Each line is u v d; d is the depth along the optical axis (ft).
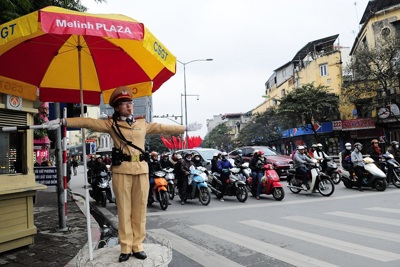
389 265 13.39
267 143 137.80
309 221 21.97
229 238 18.69
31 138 17.62
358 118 95.66
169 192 37.55
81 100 11.72
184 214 27.35
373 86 80.18
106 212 29.91
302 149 35.35
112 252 11.39
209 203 32.86
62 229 20.44
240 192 32.45
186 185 33.17
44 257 15.14
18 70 12.20
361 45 96.48
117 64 13.12
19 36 8.64
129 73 13.33
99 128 10.71
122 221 10.57
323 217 22.99
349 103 92.48
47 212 27.35
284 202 30.66
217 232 20.22
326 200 30.32
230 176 33.24
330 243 16.74
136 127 11.07
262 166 34.30
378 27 87.56
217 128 233.35
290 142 125.49
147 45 10.02
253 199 33.91
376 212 23.76
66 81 13.42
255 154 35.09
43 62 12.58
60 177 20.93
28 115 17.57
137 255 10.61
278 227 20.74
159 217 26.53
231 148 186.39
